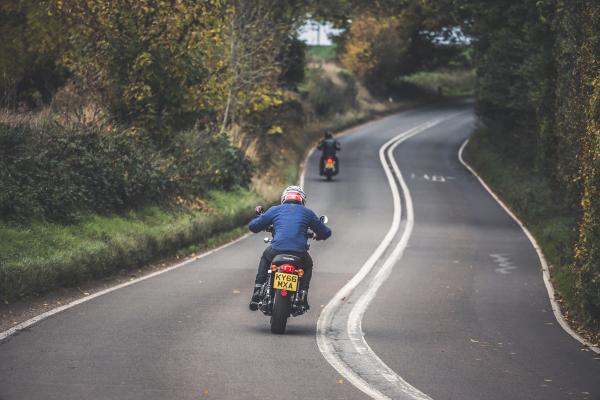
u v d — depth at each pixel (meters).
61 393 17.81
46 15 57.03
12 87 57.06
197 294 33.38
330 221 64.94
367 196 81.00
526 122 85.25
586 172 32.97
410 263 46.66
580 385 21.56
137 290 33.59
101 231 39.69
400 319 30.41
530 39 73.31
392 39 173.75
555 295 38.38
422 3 102.56
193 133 63.12
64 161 42.62
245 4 83.56
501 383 21.19
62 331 24.52
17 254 32.09
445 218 69.38
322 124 139.12
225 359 21.97
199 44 55.56
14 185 38.09
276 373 20.73
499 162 96.94
